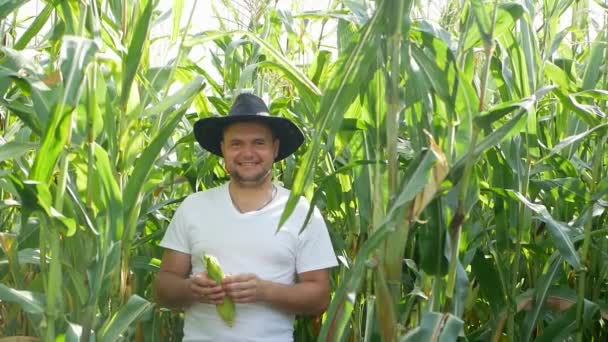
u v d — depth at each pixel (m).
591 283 4.12
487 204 4.11
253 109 3.63
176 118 3.11
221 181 4.73
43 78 2.93
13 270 3.37
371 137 3.04
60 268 2.85
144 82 3.24
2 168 3.76
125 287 3.35
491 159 3.71
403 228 2.81
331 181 4.07
